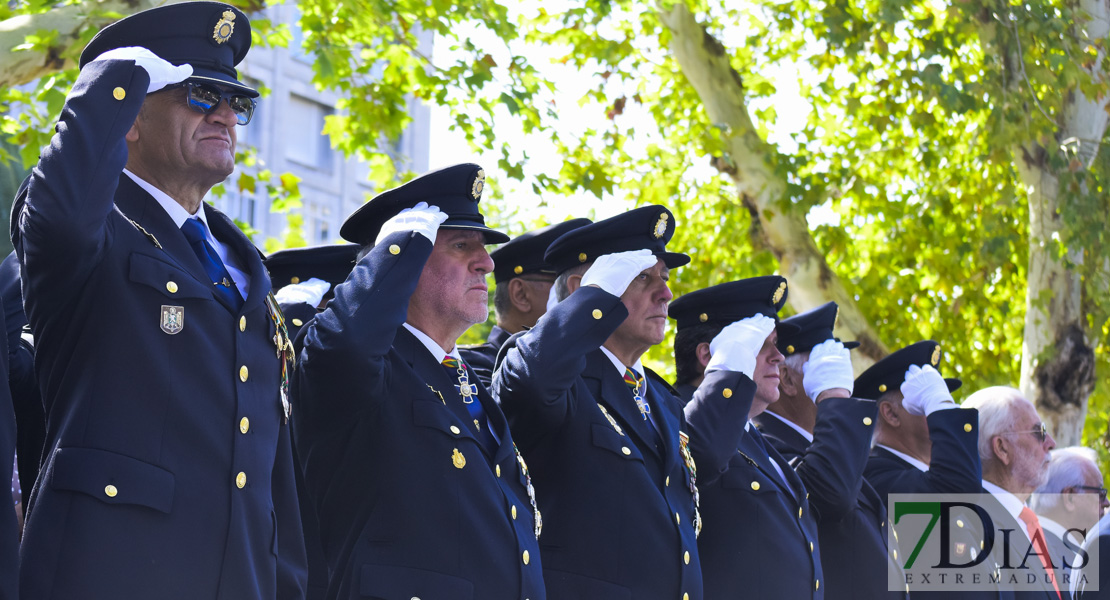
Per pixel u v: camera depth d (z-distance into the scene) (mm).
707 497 4297
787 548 4293
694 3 10375
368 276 3148
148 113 2842
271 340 2932
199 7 2920
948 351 11500
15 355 3006
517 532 3250
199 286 2748
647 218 4055
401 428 3199
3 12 6320
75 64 5980
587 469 3646
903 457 5555
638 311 3980
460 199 3543
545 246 4707
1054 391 9367
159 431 2580
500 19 8203
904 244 11320
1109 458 10711
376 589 3031
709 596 4199
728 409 4176
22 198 2740
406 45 8523
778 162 10258
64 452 2521
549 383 3496
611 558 3572
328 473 3229
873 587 4746
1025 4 9062
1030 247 9609
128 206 2793
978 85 9188
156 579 2490
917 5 10078
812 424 5250
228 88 2900
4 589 2273
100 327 2588
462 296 3496
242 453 2709
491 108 8414
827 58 11391
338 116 8992
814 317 5258
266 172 9375
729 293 4809
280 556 2959
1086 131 9453
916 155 11188
